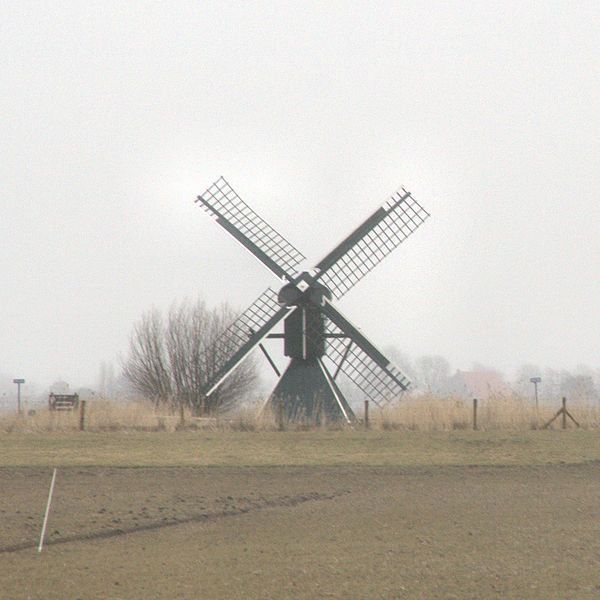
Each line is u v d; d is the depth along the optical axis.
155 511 82.69
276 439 136.00
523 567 61.88
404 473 107.19
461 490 95.56
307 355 175.25
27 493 92.12
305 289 176.25
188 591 55.88
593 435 141.75
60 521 77.75
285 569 61.56
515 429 152.25
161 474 105.19
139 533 73.62
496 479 103.19
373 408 164.38
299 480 101.88
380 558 64.81
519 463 115.25
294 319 176.50
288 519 79.50
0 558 64.69
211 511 82.94
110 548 68.19
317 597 54.44
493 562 63.38
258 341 178.88
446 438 137.38
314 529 75.25
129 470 107.81
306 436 139.88
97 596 54.72
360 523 77.75
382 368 178.62
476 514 81.75
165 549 67.88
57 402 182.88
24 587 56.78
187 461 115.12
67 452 122.50
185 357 192.38
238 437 138.75
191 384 190.00
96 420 155.75
